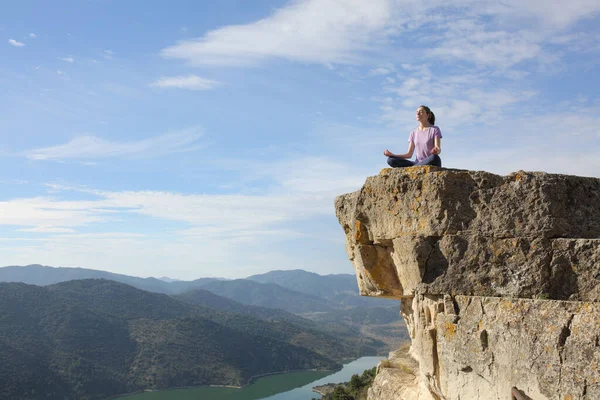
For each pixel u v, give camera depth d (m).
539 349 6.87
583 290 7.23
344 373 164.38
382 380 13.57
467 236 8.09
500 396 7.29
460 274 8.06
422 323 8.60
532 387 6.86
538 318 7.01
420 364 8.86
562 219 7.68
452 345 7.96
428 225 8.39
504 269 7.77
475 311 7.76
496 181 8.07
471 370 7.71
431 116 10.48
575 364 6.46
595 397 6.18
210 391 133.88
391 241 9.46
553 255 7.50
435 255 8.34
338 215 11.15
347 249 11.32
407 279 9.10
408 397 11.97
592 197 7.95
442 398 8.60
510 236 7.82
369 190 9.65
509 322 7.29
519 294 7.56
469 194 8.21
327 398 85.38
